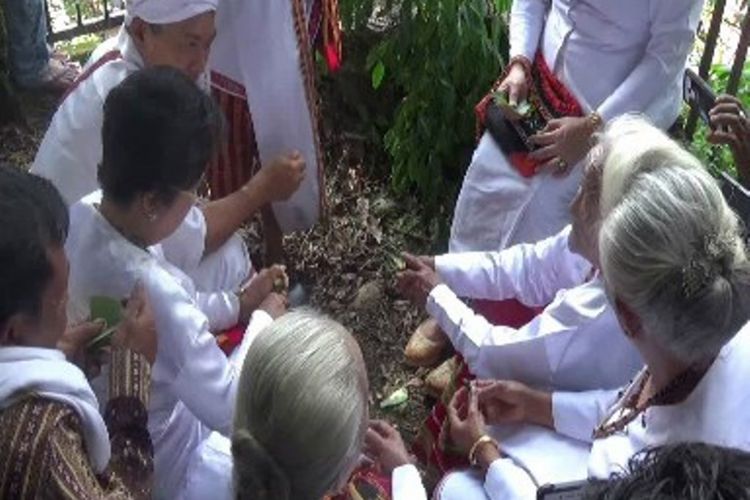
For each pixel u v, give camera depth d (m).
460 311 2.90
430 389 3.46
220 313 2.92
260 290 3.01
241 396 1.84
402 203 4.22
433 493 2.75
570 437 2.61
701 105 3.13
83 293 2.44
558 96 3.43
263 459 1.79
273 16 3.34
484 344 2.78
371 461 2.47
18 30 4.60
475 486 2.60
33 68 4.73
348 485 2.27
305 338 1.83
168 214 2.43
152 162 2.36
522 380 2.74
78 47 5.20
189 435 2.57
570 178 3.37
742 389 1.95
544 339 2.65
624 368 2.63
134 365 2.20
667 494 1.27
